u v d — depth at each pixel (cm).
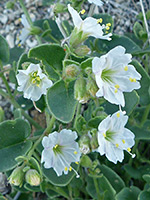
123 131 6
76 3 7
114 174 8
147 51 8
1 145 7
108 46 8
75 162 7
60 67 6
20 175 6
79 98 5
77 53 6
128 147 6
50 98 6
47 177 7
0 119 8
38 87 6
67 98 6
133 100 7
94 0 6
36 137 7
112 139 6
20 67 7
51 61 6
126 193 8
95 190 8
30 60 7
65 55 6
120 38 8
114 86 6
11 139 7
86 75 6
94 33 6
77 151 6
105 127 6
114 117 6
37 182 6
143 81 8
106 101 7
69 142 6
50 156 6
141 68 7
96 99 6
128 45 8
